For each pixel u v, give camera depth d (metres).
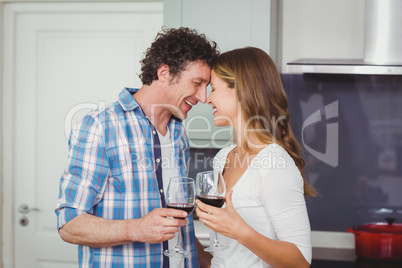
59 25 3.32
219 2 2.89
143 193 1.84
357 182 3.30
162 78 1.91
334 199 3.31
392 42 2.79
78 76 3.34
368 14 2.82
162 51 1.88
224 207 1.72
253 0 2.87
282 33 3.29
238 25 2.88
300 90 3.30
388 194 3.28
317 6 3.25
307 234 1.68
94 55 3.33
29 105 3.36
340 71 2.75
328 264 2.89
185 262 1.95
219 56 1.90
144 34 3.29
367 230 3.03
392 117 3.25
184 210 1.66
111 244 1.70
